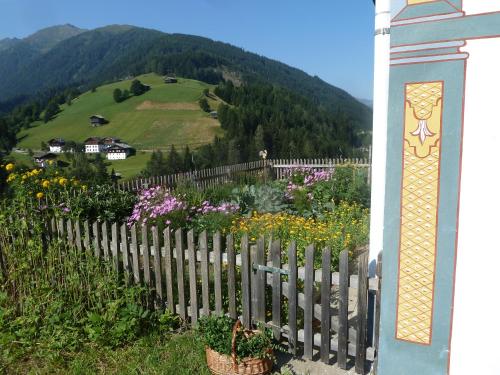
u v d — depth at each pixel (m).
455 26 2.48
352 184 9.70
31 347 3.94
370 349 3.35
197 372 3.53
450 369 2.77
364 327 3.34
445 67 2.53
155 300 4.50
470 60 2.47
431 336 2.78
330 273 3.42
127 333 4.00
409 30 2.57
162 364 3.63
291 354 3.73
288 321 3.72
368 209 8.59
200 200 8.30
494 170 2.51
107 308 4.28
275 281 3.74
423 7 2.53
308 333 3.61
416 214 2.71
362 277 3.27
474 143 2.53
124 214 7.11
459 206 2.60
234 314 4.01
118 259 4.62
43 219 5.13
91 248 4.79
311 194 9.54
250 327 3.93
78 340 3.97
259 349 3.35
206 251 4.08
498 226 2.54
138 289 4.37
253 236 6.32
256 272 3.84
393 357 2.90
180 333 4.20
